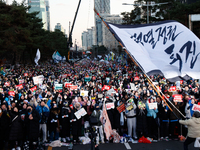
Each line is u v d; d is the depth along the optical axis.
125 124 10.02
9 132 8.45
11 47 36.75
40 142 8.76
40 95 12.49
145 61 8.55
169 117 9.42
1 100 11.36
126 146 8.59
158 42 9.05
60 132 9.84
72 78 23.80
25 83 19.31
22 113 8.35
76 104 9.02
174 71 8.52
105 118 8.62
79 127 9.14
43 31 60.09
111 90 10.56
